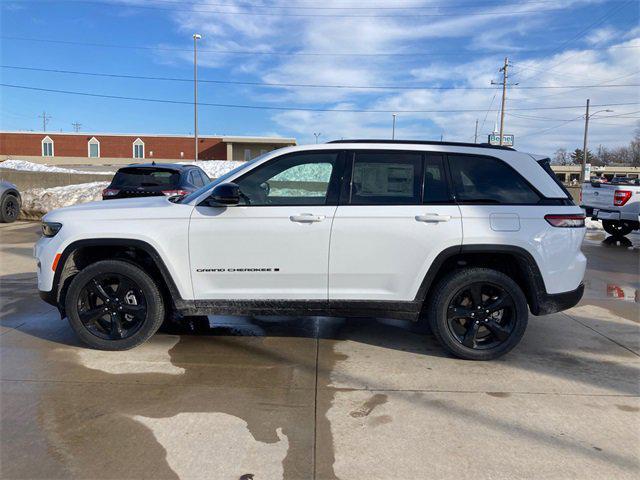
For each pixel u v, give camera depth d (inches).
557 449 119.6
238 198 163.9
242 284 172.1
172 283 172.2
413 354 180.2
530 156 177.5
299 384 153.5
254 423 130.0
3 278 292.2
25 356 173.6
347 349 184.7
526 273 168.9
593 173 3395.7
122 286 175.9
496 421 132.3
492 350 172.4
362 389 150.5
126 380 154.9
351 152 173.2
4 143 2142.0
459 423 131.1
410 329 209.8
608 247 467.2
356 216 167.3
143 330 175.6
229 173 184.2
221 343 189.3
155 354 177.0
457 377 160.1
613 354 182.2
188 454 116.0
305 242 167.9
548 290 169.3
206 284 172.4
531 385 154.6
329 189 171.3
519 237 165.9
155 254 170.2
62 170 1178.0
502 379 158.9
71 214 175.9
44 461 112.8
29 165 1195.9
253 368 165.5
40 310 228.7
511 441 122.8
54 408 136.6
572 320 225.3
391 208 168.1
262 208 169.5
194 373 160.9
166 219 171.0
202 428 127.2
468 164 173.0
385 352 181.9
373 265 168.7
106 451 116.9
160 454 116.0
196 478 107.4
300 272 169.8
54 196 576.7
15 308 231.6
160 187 365.4
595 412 137.9
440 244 166.2
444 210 167.5
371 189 171.2
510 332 171.5
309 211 167.9
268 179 172.7
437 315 171.6
